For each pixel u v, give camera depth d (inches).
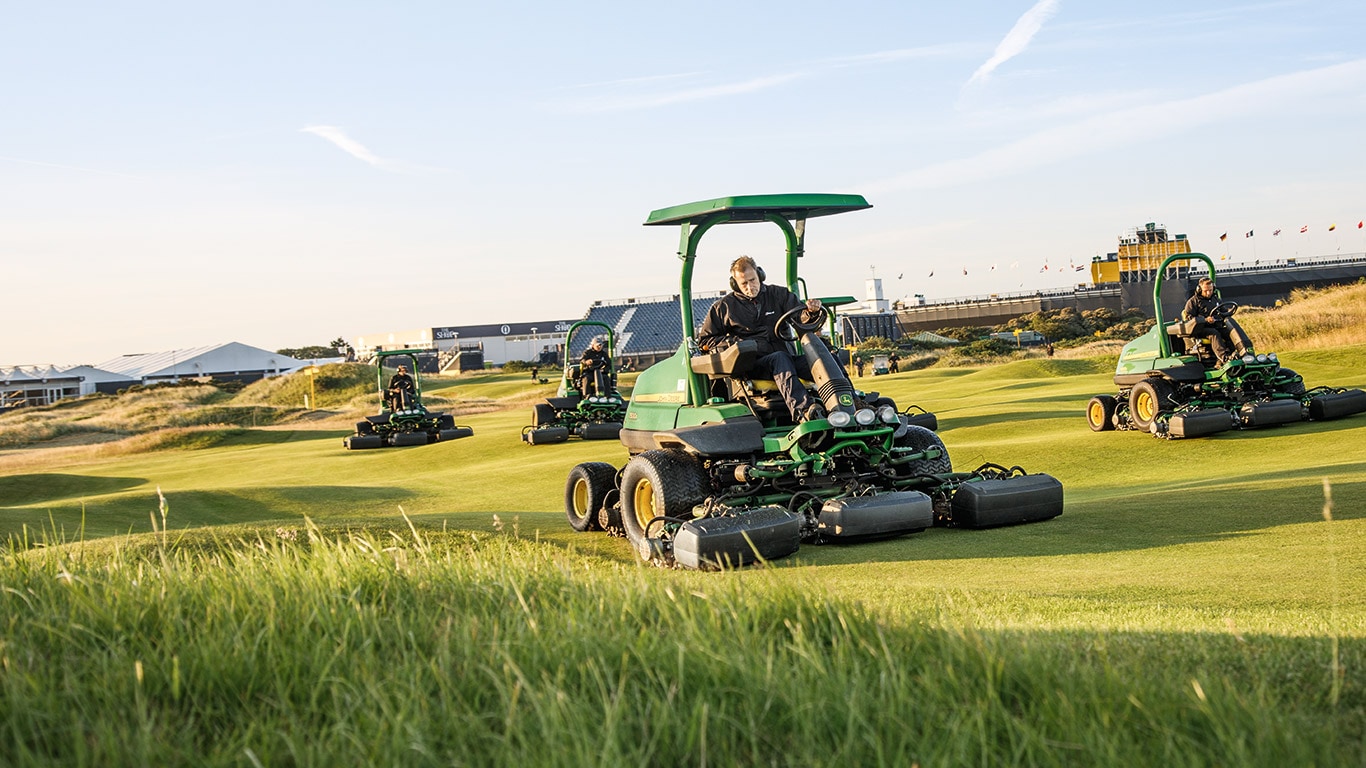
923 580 205.9
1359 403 505.4
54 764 93.6
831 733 96.4
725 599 135.2
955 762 88.3
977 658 110.0
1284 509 268.5
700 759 93.0
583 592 147.2
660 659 112.3
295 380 2491.4
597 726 97.0
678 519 243.8
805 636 122.3
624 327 4200.3
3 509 479.2
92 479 768.3
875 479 268.4
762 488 258.7
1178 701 98.5
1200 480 366.9
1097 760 86.7
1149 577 198.7
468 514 370.6
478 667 113.2
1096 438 518.0
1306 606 166.7
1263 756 85.4
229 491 551.2
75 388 3506.4
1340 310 1268.5
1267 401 499.8
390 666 116.6
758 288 275.3
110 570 165.3
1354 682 109.7
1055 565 217.9
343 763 91.9
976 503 263.4
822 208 270.5
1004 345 2492.6
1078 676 106.6
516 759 91.1
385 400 1023.6
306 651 121.6
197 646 120.6
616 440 829.2
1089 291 3555.6
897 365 2021.4
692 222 277.7
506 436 896.9
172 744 99.2
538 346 4677.7
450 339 5246.1
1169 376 513.0
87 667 117.5
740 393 276.7
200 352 3912.4
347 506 514.9
